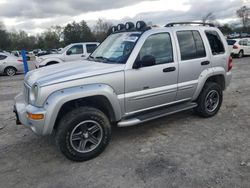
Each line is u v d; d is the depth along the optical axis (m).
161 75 4.30
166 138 4.41
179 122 5.12
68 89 3.50
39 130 3.45
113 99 3.82
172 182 3.16
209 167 3.46
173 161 3.64
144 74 4.09
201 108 5.15
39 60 12.62
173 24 4.73
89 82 3.63
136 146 4.15
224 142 4.19
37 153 4.03
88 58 4.94
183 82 4.66
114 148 4.10
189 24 4.99
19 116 3.79
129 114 4.13
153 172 3.39
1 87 9.80
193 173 3.33
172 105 4.74
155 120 5.25
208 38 5.09
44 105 3.43
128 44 4.23
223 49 5.34
